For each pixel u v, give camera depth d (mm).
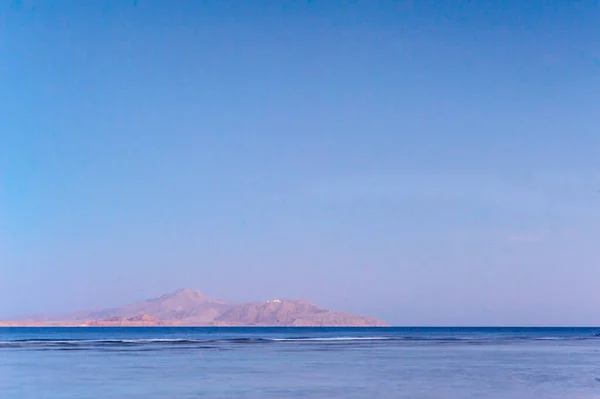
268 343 108812
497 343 113188
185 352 77750
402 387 39750
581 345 104438
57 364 57625
